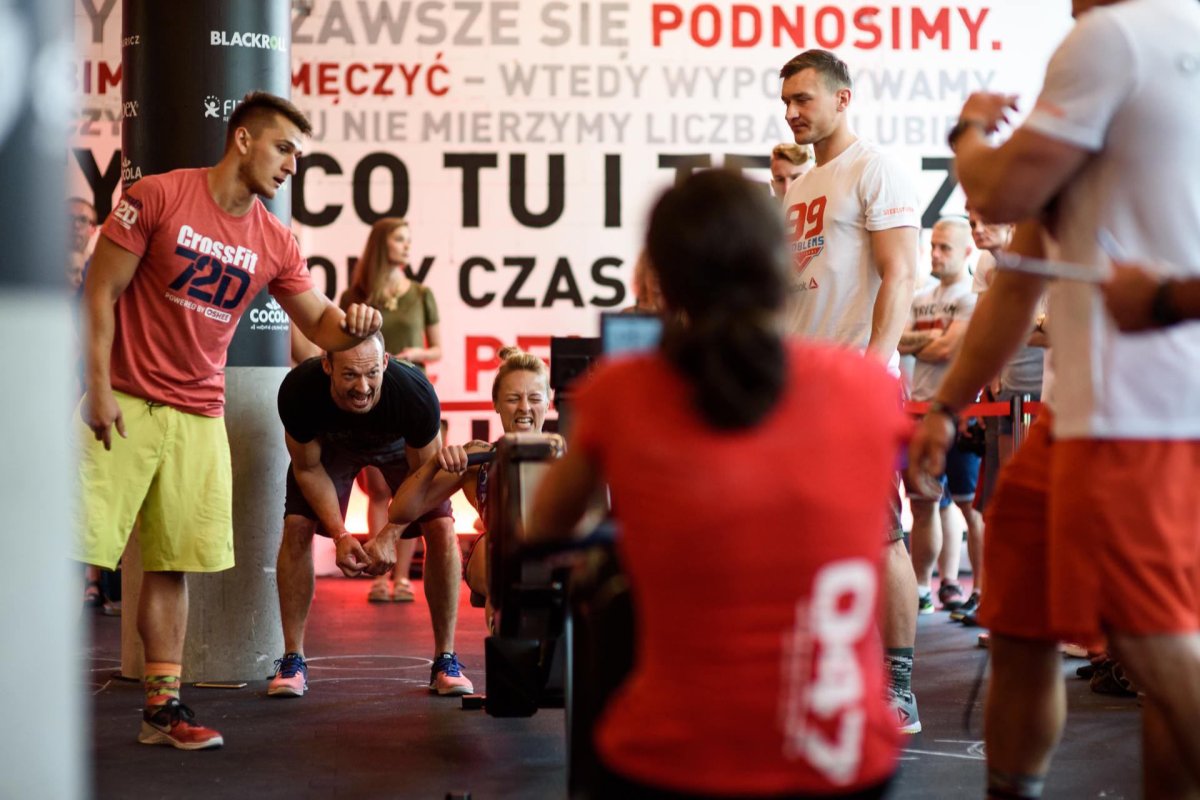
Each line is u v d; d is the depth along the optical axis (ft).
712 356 6.07
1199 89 7.85
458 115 33.12
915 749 14.23
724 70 33.55
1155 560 7.78
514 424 16.83
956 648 21.47
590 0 33.24
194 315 14.64
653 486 6.11
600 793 6.38
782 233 6.41
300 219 32.83
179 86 18.67
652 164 33.50
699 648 6.05
